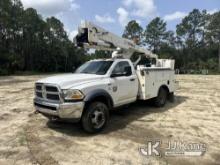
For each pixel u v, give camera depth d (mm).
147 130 5391
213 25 64625
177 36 70188
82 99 4844
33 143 4637
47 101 5031
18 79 23281
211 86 15430
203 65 58125
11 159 3906
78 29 6363
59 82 4879
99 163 3727
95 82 5246
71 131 5371
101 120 5289
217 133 5160
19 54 46688
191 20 68562
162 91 7992
